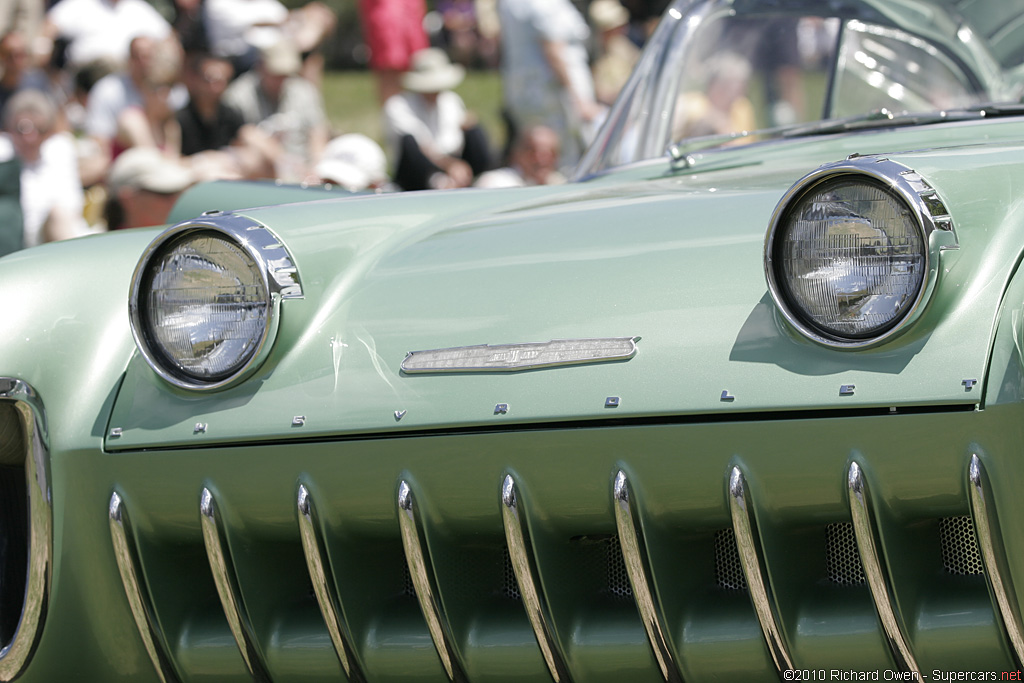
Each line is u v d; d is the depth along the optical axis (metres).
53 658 6.94
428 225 7.45
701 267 5.89
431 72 24.41
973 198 5.28
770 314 5.51
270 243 6.51
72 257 7.49
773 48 10.16
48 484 6.79
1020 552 4.88
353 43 49.25
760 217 6.20
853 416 5.09
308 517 6.11
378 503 6.00
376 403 6.01
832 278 5.26
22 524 7.26
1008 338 4.94
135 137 20.08
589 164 10.27
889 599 5.18
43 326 7.07
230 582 6.39
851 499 5.09
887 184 5.14
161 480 6.48
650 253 6.14
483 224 7.11
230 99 20.92
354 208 7.48
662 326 5.66
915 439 4.99
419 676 6.27
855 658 5.43
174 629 6.74
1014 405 4.83
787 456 5.21
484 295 6.26
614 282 6.00
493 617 6.16
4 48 20.73
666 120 10.09
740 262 5.84
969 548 5.39
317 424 6.08
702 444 5.36
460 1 47.84
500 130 39.59
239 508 6.32
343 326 6.45
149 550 6.62
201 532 6.47
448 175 24.36
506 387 5.76
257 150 20.14
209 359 6.46
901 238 5.13
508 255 6.54
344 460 6.03
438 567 5.96
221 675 6.70
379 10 24.48
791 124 9.64
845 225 5.26
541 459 5.64
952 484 4.96
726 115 10.15
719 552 5.88
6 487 7.21
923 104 9.47
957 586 5.34
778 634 5.44
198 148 20.83
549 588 5.80
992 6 9.27
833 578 5.66
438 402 5.87
